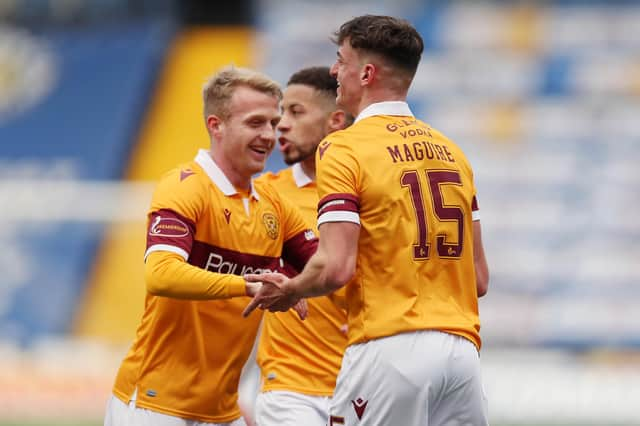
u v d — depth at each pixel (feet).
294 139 71.51
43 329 217.56
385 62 55.16
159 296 55.36
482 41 277.85
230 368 59.26
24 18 300.20
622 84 260.83
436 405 53.26
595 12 284.41
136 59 286.46
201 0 296.30
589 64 267.59
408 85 56.24
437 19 285.43
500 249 222.28
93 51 290.35
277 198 61.98
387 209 52.85
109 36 294.46
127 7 299.17
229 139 58.39
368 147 53.67
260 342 70.33
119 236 236.22
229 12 295.69
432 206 53.67
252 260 58.95
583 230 224.74
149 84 279.90
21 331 217.36
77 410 166.20
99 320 219.20
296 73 72.43
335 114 71.41
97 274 228.84
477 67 270.26
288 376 67.41
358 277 53.52
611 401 169.58
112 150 262.47
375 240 52.90
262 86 58.80
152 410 57.82
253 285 53.83
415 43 55.62
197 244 57.16
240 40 289.33
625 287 211.82
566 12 284.61
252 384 86.89
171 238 54.95
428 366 51.98
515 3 287.89
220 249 57.72
